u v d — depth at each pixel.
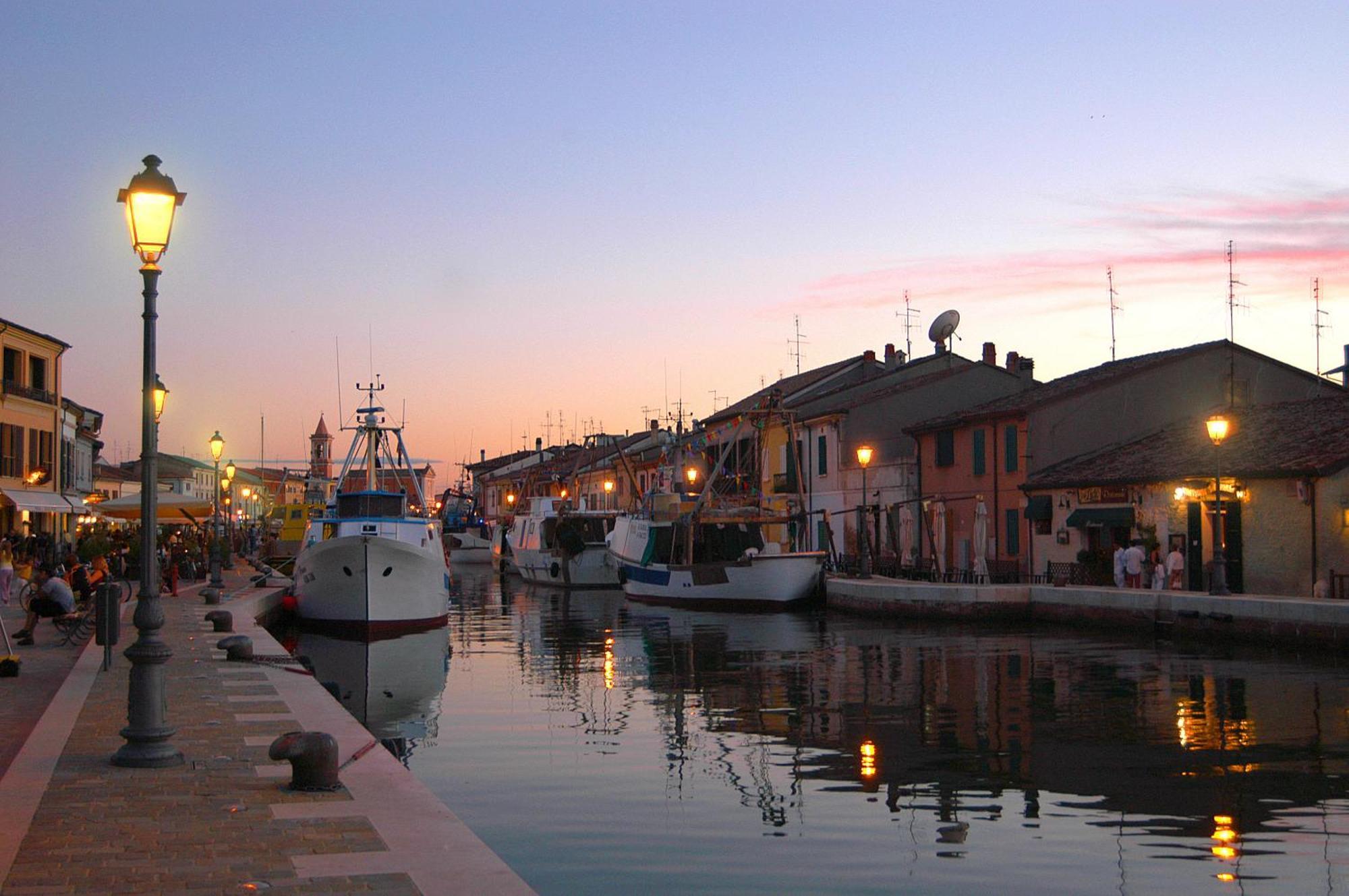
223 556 56.62
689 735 18.41
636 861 11.53
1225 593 30.34
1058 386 50.34
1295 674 24.03
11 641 23.23
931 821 13.12
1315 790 14.55
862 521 44.22
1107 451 44.81
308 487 84.06
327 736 10.47
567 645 33.16
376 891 7.62
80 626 23.94
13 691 16.84
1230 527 35.69
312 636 35.97
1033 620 36.31
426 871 8.03
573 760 16.33
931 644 31.23
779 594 43.16
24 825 9.12
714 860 11.57
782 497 56.56
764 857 11.68
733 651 30.53
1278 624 27.72
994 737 18.11
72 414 64.12
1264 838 12.43
